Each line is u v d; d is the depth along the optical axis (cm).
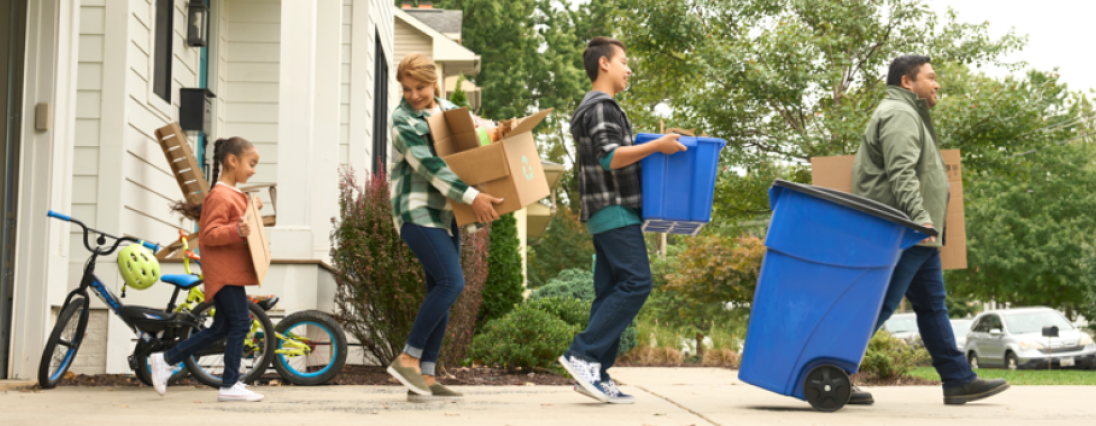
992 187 2712
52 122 524
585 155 368
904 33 1645
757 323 357
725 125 1628
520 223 1838
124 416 319
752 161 1619
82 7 588
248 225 388
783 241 352
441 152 366
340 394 450
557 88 3388
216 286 394
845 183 411
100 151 581
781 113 1627
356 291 591
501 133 387
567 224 2742
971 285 2795
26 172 519
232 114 873
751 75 1528
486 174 359
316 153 774
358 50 895
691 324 1461
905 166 373
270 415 325
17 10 524
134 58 613
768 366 354
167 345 488
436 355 408
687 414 337
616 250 363
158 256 594
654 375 768
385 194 606
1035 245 2611
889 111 385
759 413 346
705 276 1435
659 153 358
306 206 621
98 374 566
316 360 541
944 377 402
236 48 880
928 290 401
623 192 364
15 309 511
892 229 338
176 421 297
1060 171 2647
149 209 639
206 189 668
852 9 1609
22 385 479
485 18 3259
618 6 1789
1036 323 1831
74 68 550
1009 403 412
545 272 2672
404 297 580
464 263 624
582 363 367
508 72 3225
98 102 584
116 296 534
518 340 700
